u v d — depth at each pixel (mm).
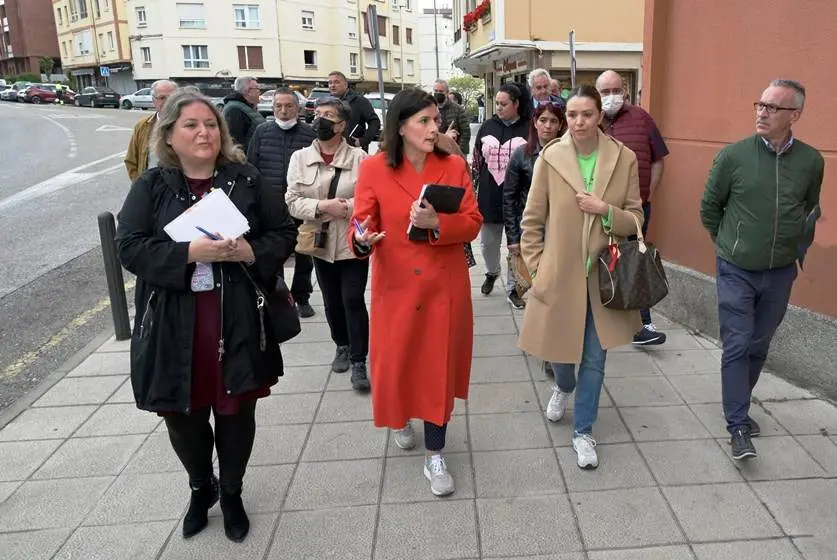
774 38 3859
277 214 2514
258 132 5121
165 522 2797
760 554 2473
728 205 3094
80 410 3838
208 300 2381
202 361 2395
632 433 3367
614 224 2871
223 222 2271
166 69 43531
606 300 2857
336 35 47844
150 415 3760
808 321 3707
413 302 2805
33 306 6031
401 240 2803
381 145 2846
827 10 3494
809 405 3562
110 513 2869
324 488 2994
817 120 3609
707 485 2908
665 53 4883
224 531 2713
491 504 2834
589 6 15461
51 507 2922
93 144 19188
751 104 4074
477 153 5410
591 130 2879
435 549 2566
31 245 8117
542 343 3051
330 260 3891
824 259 3627
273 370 2535
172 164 2393
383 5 52906
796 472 2973
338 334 4250
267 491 2982
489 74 22406
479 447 3301
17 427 3656
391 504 2861
